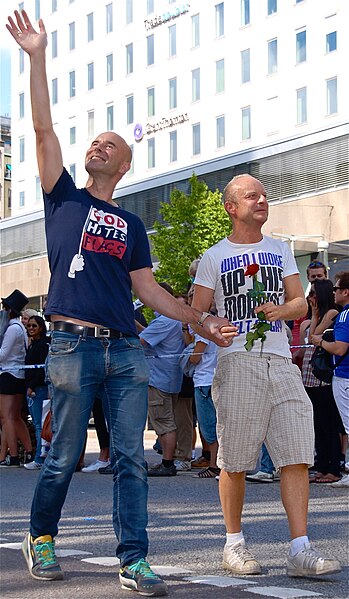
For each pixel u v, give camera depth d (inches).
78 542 260.2
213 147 2166.6
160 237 1588.3
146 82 2372.0
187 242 1555.1
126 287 200.4
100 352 195.8
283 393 212.8
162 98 2322.8
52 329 198.2
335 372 384.5
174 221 1572.3
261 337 210.2
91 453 604.7
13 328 518.0
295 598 182.1
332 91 1863.9
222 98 2137.1
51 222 199.0
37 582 202.2
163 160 2316.7
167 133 2305.6
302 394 213.6
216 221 1561.3
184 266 1553.9
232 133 2111.2
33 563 205.2
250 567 210.7
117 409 198.2
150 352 441.7
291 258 222.8
